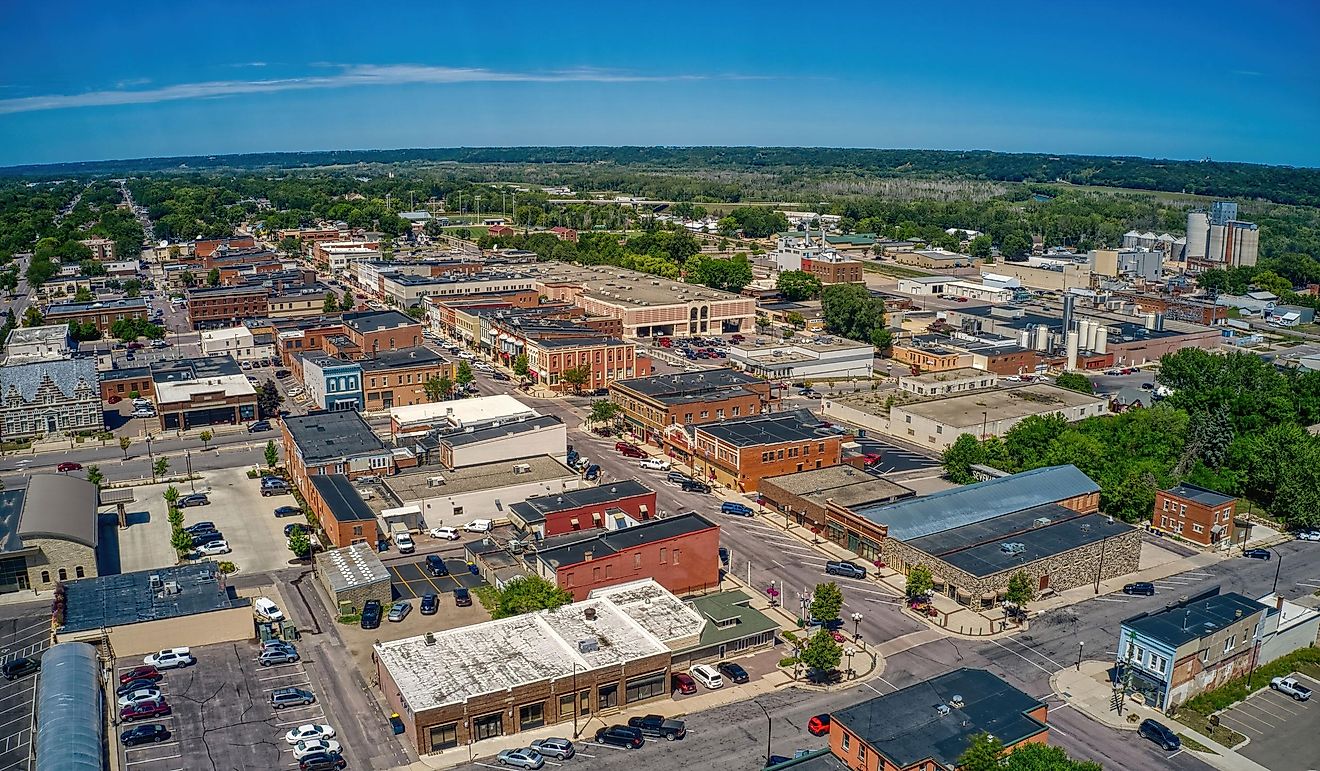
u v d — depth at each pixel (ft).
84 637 364.99
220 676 358.23
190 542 453.17
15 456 620.49
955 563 428.97
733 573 453.58
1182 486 520.83
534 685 327.88
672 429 618.03
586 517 469.16
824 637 354.74
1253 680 369.30
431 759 311.88
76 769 284.20
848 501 499.92
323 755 306.55
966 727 297.94
